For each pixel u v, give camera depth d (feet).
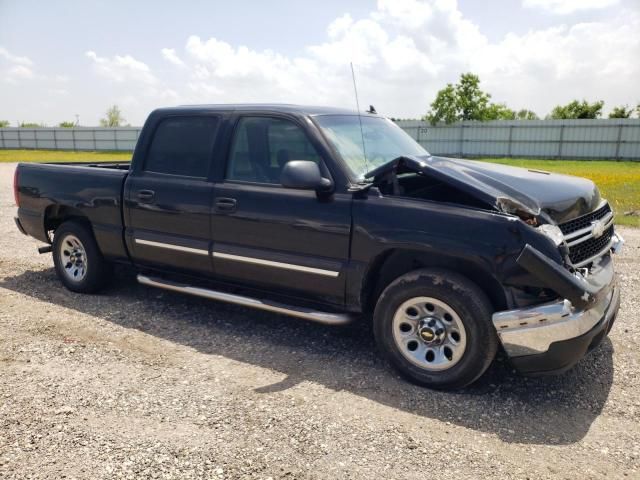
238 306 17.11
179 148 15.25
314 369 12.66
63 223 18.02
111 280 18.25
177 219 14.94
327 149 12.74
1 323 15.34
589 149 115.24
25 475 8.53
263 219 13.38
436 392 11.60
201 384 11.76
